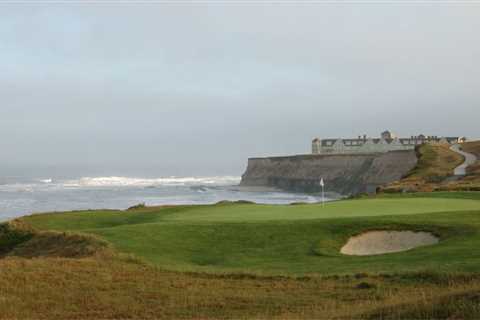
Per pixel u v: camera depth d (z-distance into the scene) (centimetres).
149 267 1953
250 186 18950
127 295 1573
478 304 1155
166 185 18112
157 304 1490
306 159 18300
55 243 2483
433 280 1588
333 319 1209
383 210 3039
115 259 2072
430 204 3347
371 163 15388
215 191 15150
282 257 2156
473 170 7394
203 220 2802
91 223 3228
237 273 1839
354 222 2495
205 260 2189
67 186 16262
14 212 7538
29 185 16412
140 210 3750
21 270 1794
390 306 1263
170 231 2509
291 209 3312
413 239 2328
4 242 2805
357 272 1783
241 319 1301
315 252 2189
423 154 9831
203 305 1473
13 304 1466
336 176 16475
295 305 1453
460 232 2264
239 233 2459
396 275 1688
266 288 1647
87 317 1377
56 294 1562
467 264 1723
